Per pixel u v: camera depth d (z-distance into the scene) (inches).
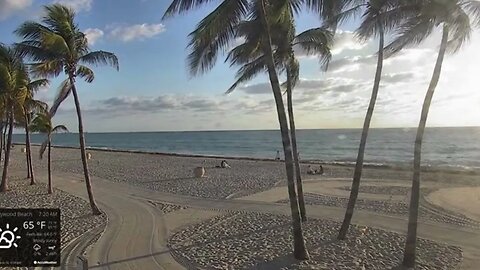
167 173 1139.9
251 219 552.4
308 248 406.9
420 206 627.5
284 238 447.2
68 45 549.6
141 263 370.3
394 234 460.1
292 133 526.6
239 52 461.1
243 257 382.0
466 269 346.9
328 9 355.3
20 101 765.3
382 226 499.5
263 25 344.2
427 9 338.0
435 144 2753.4
